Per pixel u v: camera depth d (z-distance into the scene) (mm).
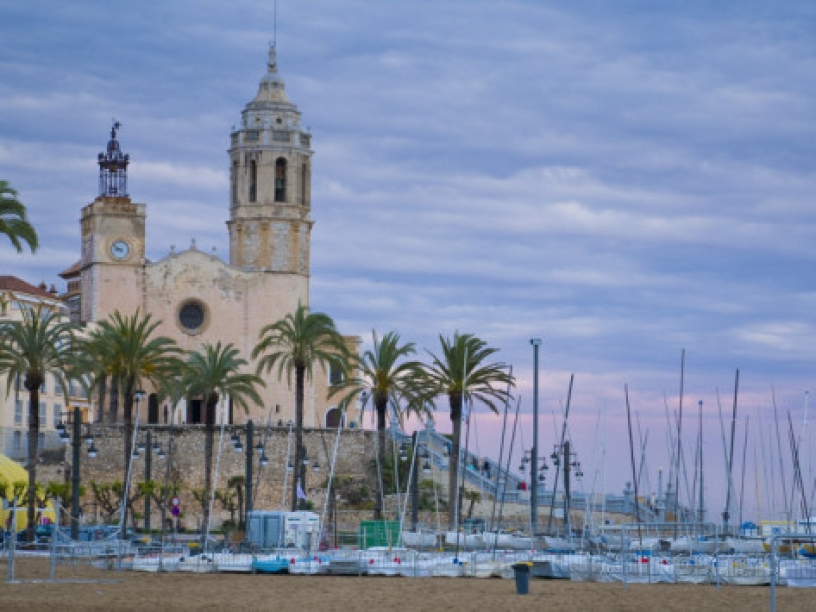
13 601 63188
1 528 109500
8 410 151500
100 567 85188
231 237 176125
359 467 150875
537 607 64562
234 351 127688
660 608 64500
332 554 87812
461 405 115000
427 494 138625
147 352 120188
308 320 122812
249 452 109500
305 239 175500
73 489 103000
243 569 83562
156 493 132250
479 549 96000
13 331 105438
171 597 67375
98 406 163500
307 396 171000
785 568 77562
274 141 175125
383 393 119500
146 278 168875
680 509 127562
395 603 65938
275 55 180875
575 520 133125
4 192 87188
